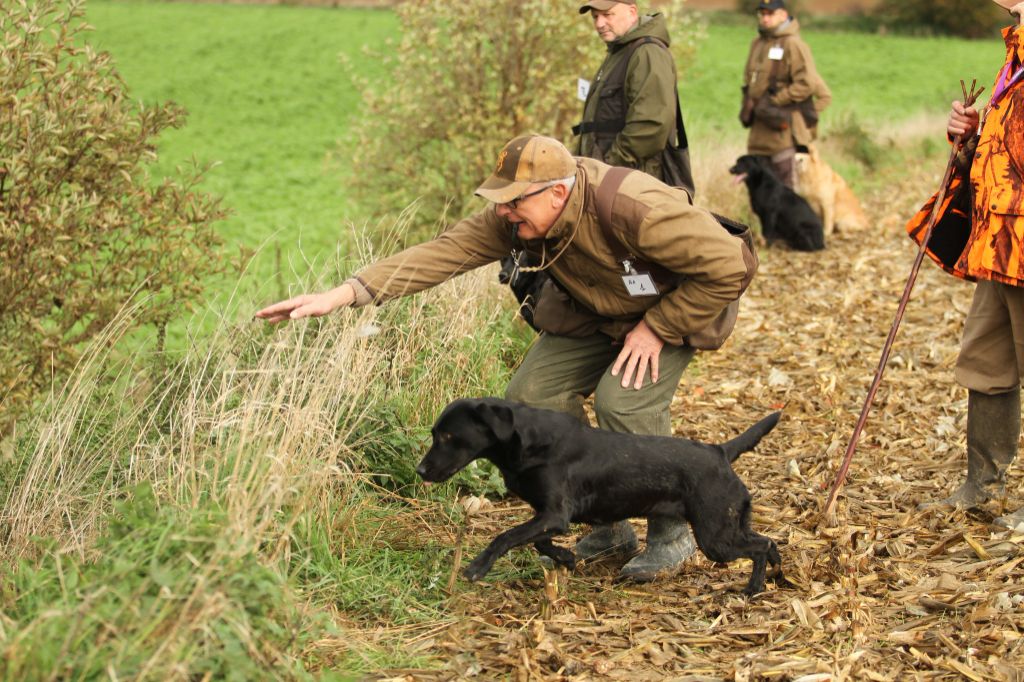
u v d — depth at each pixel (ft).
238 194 47.85
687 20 34.71
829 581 12.85
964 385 14.98
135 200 16.21
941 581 12.64
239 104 77.25
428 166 33.09
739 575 13.26
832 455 17.76
